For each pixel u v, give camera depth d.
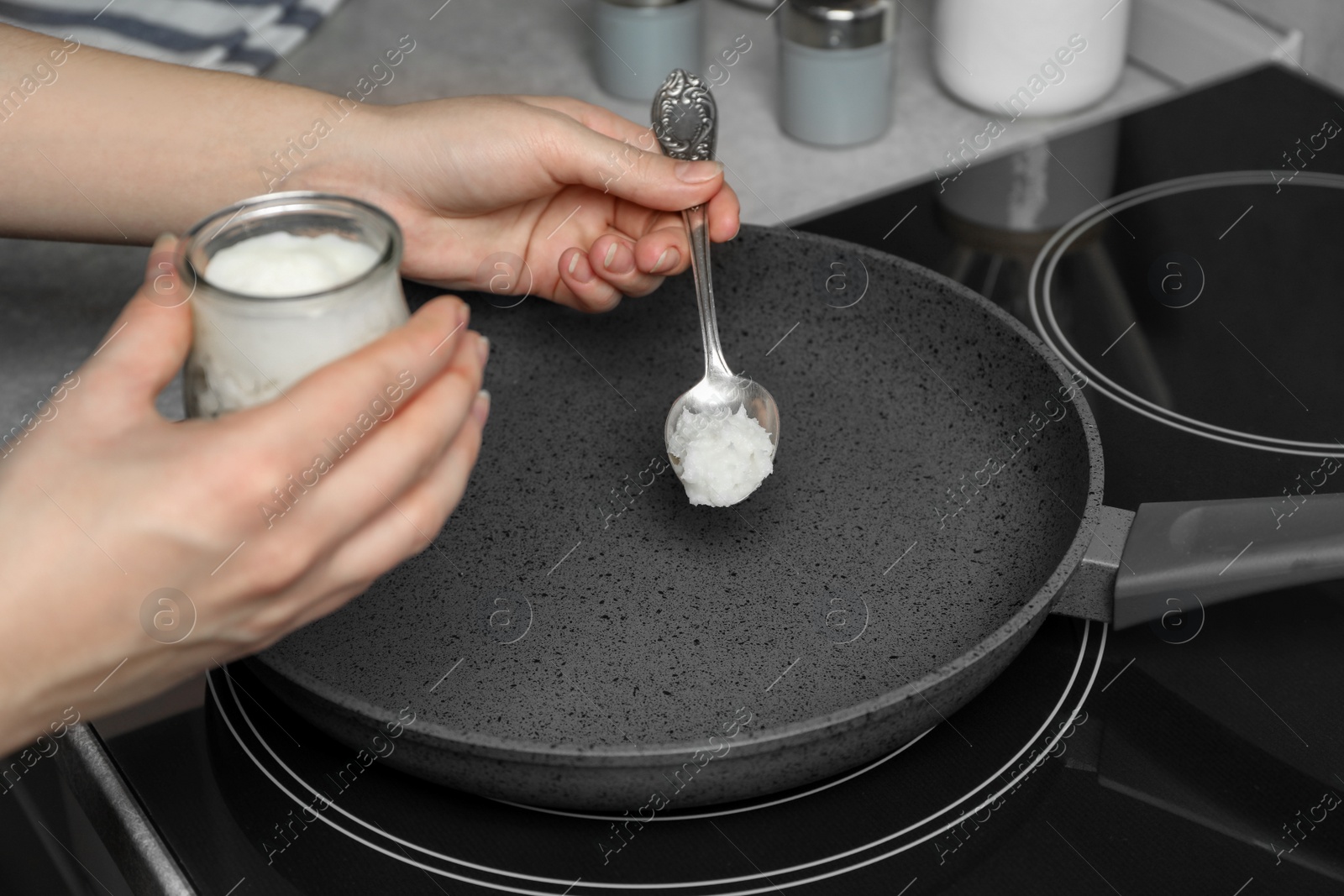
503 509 0.77
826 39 0.96
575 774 0.66
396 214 0.81
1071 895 0.67
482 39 1.08
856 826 0.69
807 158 0.99
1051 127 1.00
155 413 0.64
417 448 0.64
